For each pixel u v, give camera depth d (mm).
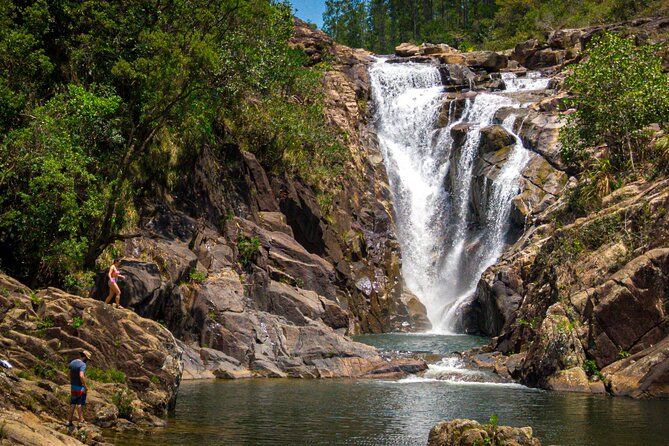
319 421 19828
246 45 38656
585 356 27250
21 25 31594
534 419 20484
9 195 28406
